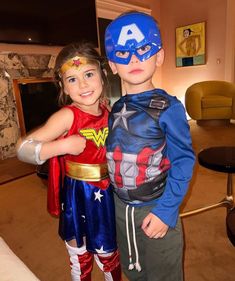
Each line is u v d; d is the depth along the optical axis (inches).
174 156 26.1
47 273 50.8
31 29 128.4
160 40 26.5
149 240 29.0
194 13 194.5
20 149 26.3
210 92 175.9
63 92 30.7
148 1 201.6
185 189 25.8
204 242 56.7
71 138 26.4
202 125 166.4
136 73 26.0
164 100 26.1
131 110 26.8
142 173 27.0
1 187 91.6
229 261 51.0
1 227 67.1
